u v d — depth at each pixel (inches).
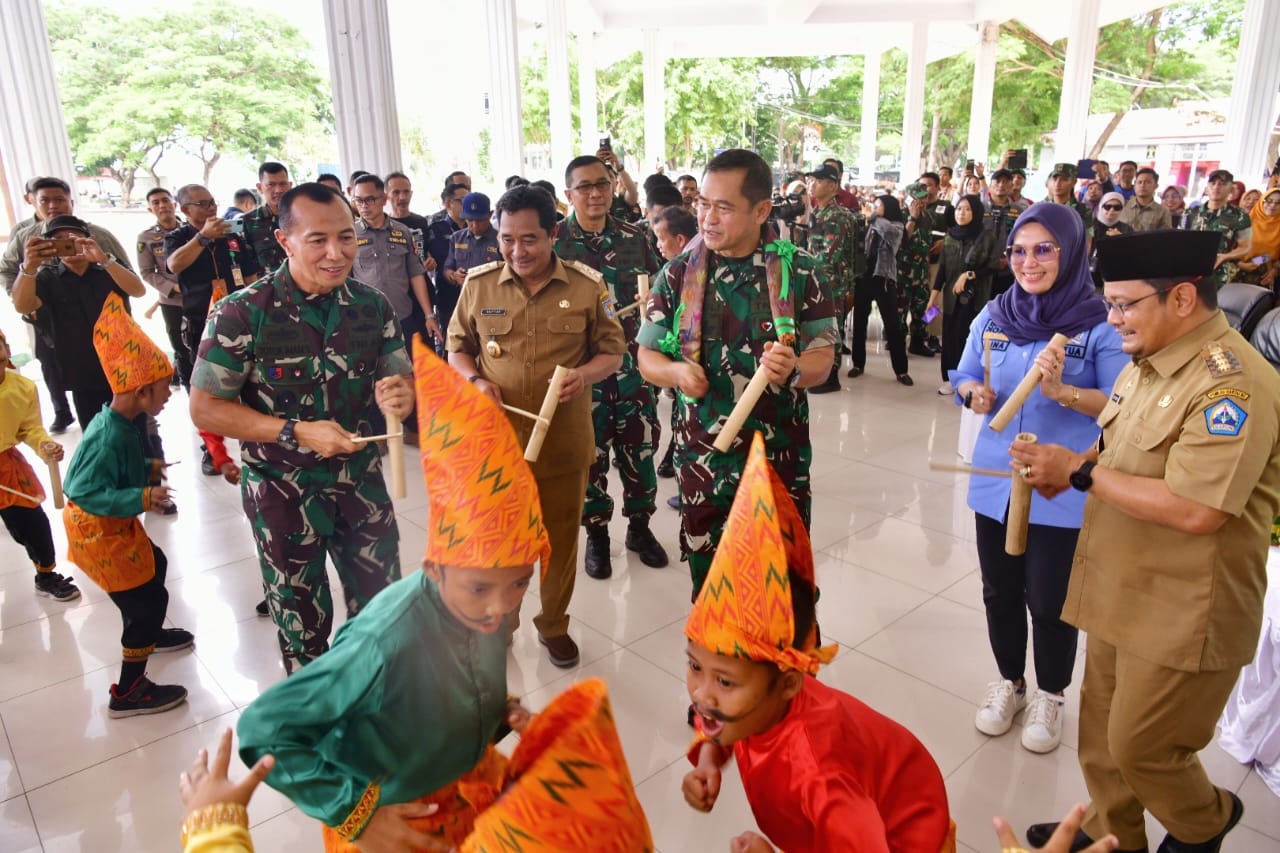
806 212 256.2
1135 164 317.4
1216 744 93.5
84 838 83.4
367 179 190.2
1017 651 95.5
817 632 51.0
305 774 41.4
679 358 92.1
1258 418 55.8
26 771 93.1
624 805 34.8
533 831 34.1
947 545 145.5
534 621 110.8
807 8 485.4
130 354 94.7
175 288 226.8
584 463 106.3
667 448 204.5
